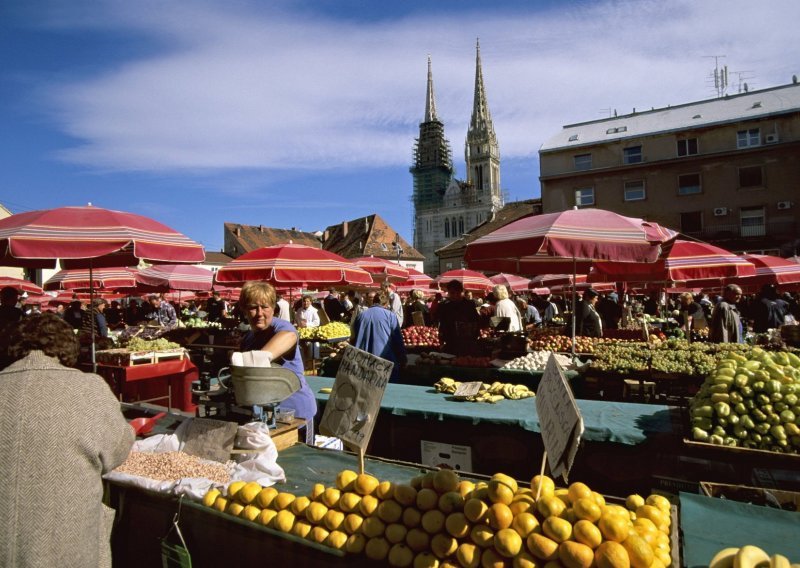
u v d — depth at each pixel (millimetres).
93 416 2002
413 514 1958
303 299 12703
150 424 3465
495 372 5973
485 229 61719
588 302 8719
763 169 35719
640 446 3391
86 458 1974
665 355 5312
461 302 7152
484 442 4016
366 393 2541
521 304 16188
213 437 2877
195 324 13594
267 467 2629
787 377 3189
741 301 16641
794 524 2127
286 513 2180
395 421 4492
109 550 2207
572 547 1645
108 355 6711
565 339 7098
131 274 13094
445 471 2031
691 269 6918
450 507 1908
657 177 39156
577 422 1825
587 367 5438
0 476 1852
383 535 1981
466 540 1855
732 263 6777
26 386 1958
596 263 7773
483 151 117875
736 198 36562
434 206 120938
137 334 9555
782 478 2891
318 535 2061
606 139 41250
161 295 18359
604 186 41062
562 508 1779
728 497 2568
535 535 1716
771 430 3033
